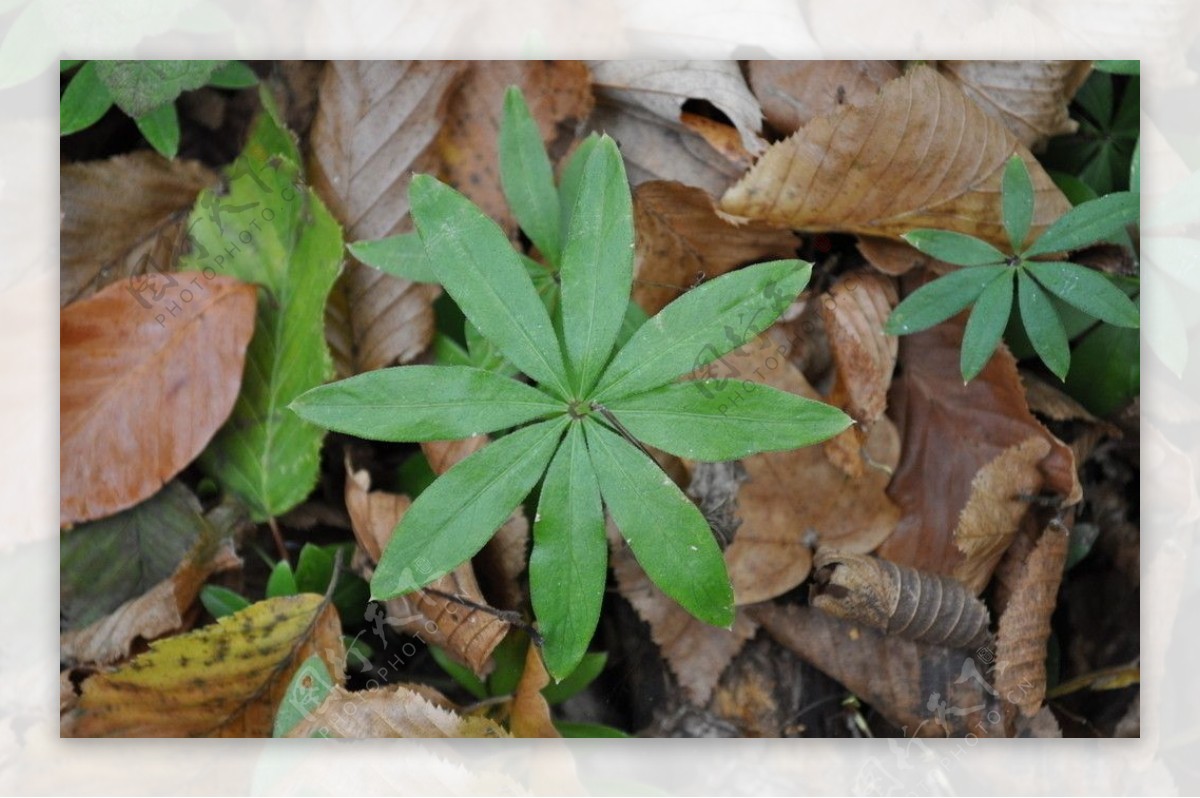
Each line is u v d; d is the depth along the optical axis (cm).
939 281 63
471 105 64
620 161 60
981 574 64
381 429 60
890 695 64
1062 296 63
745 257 64
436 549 60
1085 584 64
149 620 63
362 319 64
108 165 64
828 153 63
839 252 64
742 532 63
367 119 64
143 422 63
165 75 64
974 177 64
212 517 64
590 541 60
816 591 64
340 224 64
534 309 60
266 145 64
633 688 64
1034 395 64
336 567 63
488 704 63
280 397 64
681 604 60
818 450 64
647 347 60
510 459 60
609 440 60
